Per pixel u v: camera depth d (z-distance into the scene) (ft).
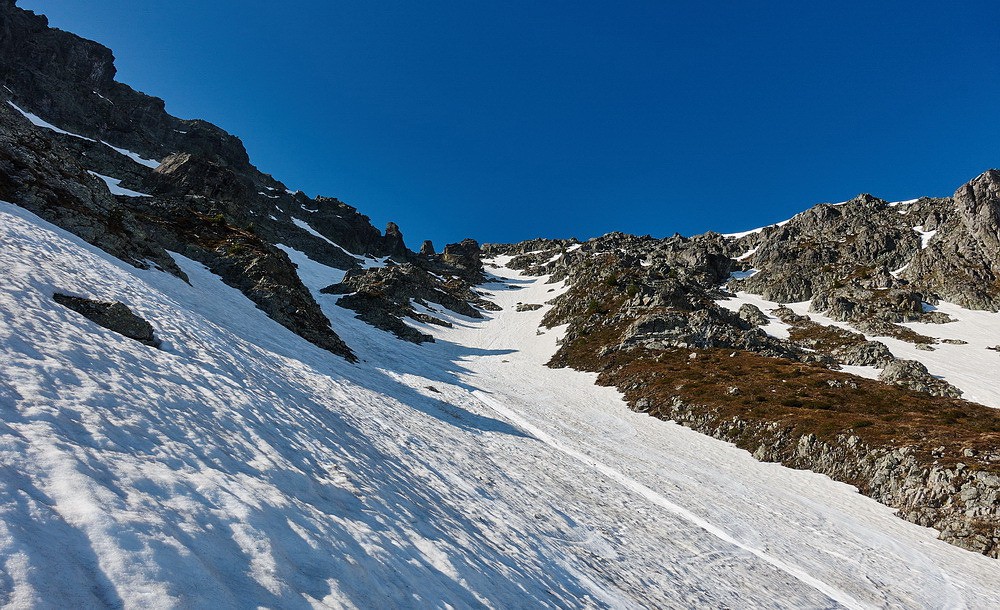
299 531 26.76
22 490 18.30
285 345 119.44
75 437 24.94
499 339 379.76
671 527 80.84
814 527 100.68
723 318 328.90
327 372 109.81
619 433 159.63
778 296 515.91
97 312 53.47
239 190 417.28
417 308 425.69
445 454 78.48
